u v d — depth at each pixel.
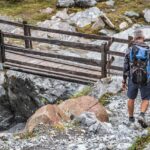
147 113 11.66
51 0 27.53
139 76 10.07
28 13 25.80
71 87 16.64
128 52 10.23
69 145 9.77
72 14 24.69
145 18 23.48
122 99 13.14
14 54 18.95
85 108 11.62
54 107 11.40
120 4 25.59
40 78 17.02
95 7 24.48
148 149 9.31
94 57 19.45
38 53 16.75
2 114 18.20
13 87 17.70
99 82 14.59
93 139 10.05
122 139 9.95
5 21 19.70
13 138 10.38
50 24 23.61
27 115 17.77
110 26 22.77
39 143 9.97
